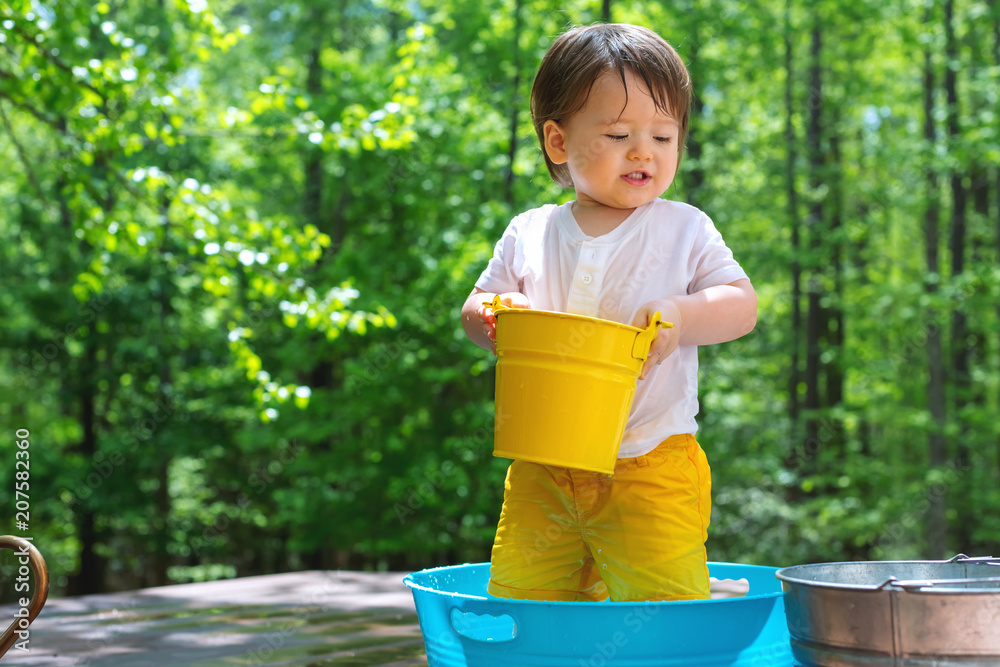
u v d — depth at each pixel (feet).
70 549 48.55
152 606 11.19
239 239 18.60
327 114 33.63
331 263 37.22
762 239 42.37
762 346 41.73
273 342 38.86
